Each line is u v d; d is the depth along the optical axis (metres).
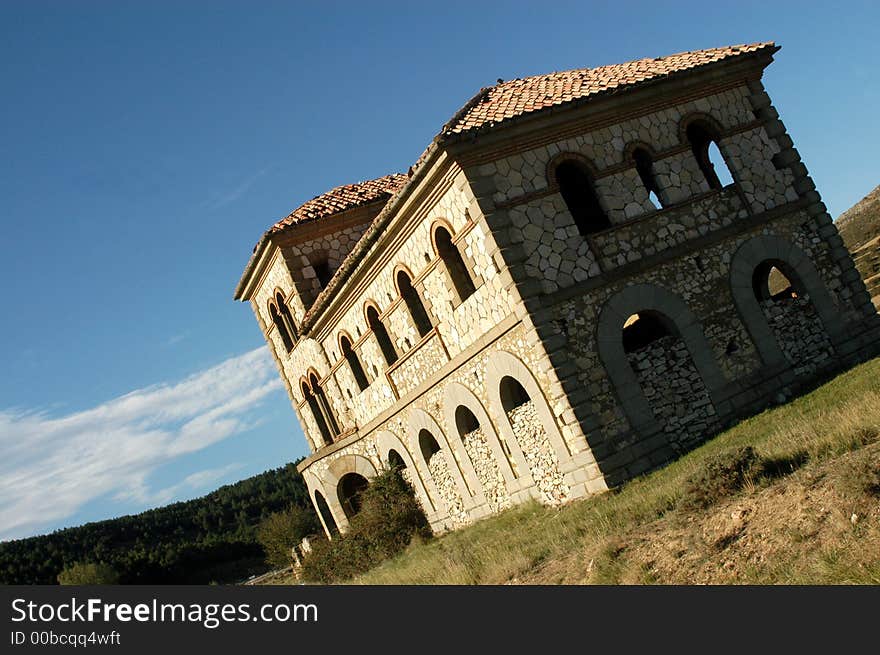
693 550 11.52
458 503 25.27
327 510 36.16
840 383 18.03
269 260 32.88
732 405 19.44
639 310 19.27
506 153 19.25
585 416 18.22
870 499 9.97
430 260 21.73
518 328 19.12
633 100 20.42
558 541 15.20
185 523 101.94
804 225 21.58
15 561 81.88
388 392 27.00
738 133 21.58
